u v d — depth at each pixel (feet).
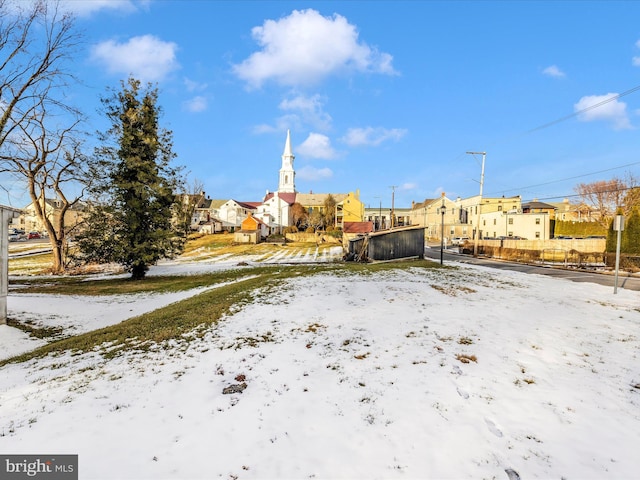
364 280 47.78
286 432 13.00
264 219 240.32
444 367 18.17
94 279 69.72
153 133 66.39
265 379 17.26
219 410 14.49
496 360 19.07
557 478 10.60
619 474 10.75
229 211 263.29
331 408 14.57
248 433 12.94
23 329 32.68
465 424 13.29
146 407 14.74
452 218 233.76
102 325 35.27
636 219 76.07
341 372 17.87
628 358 19.51
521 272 63.41
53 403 15.25
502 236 175.83
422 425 13.26
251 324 26.43
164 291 53.83
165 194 66.85
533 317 27.63
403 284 43.75
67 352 22.97
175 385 16.76
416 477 10.68
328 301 33.32
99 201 66.23
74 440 12.48
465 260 96.68
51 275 78.79
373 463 11.34
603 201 167.12
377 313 28.55
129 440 12.48
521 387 16.12
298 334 23.76
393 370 17.92
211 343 22.53
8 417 14.20
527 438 12.50
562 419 13.61
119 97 63.52
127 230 65.10
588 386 16.24
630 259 68.59
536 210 217.36
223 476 10.77
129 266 67.67
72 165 76.38
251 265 90.94
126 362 20.01
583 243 114.21
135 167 63.46
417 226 88.99
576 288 43.75
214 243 164.14
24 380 18.56
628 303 34.27
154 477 10.67
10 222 33.83
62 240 84.33
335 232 197.36
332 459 11.55
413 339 22.26
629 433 12.74
